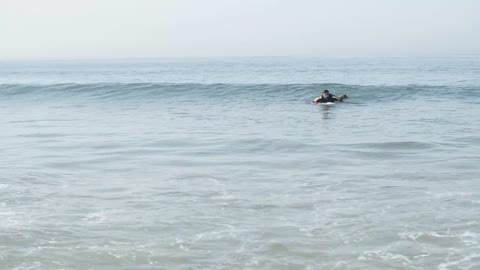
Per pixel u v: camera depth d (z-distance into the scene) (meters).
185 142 22.11
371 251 10.71
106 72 102.25
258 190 14.96
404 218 12.49
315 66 117.50
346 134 23.33
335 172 16.95
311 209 13.25
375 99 36.09
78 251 10.78
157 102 37.28
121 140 22.78
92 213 13.06
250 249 10.84
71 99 39.88
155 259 10.43
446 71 75.94
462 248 10.78
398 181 15.76
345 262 10.24
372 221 12.33
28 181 16.09
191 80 66.25
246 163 18.31
